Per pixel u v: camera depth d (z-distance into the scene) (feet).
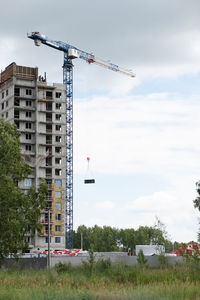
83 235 654.53
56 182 472.03
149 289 88.28
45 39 622.54
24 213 207.10
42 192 215.31
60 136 480.23
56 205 466.29
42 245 447.83
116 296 72.64
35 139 468.34
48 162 475.31
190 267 131.44
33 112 473.26
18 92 472.44
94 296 73.36
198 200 180.14
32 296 78.23
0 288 99.40
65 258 208.85
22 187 454.81
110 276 129.49
